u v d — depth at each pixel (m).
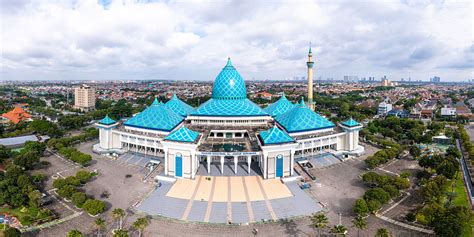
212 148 143.12
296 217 102.44
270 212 105.44
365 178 124.50
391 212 106.06
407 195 120.19
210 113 184.62
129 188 125.00
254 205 109.88
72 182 119.31
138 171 144.75
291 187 125.31
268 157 131.50
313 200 114.69
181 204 110.06
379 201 103.44
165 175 134.00
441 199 109.25
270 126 183.25
